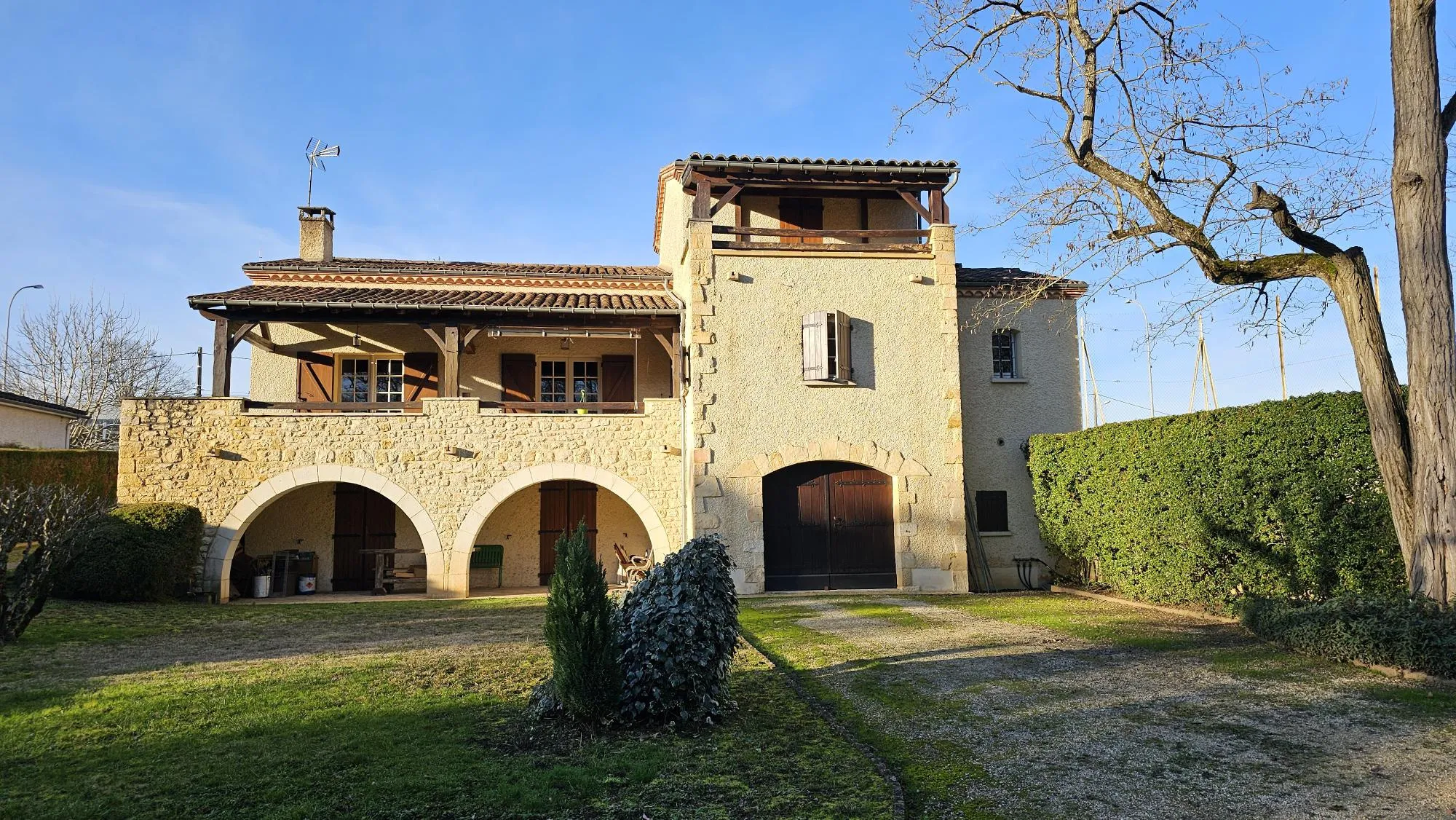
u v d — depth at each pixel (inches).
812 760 204.7
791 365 577.9
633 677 233.3
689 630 237.1
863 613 465.1
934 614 457.1
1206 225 382.6
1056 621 418.9
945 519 580.4
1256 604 357.7
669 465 605.3
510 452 592.4
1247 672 291.6
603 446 602.2
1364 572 339.0
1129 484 489.7
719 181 586.2
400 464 580.4
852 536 586.6
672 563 250.8
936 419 586.6
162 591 521.0
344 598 588.4
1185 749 212.4
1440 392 297.7
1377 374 320.8
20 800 176.6
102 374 1317.7
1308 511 360.8
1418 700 250.2
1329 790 183.3
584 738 221.5
